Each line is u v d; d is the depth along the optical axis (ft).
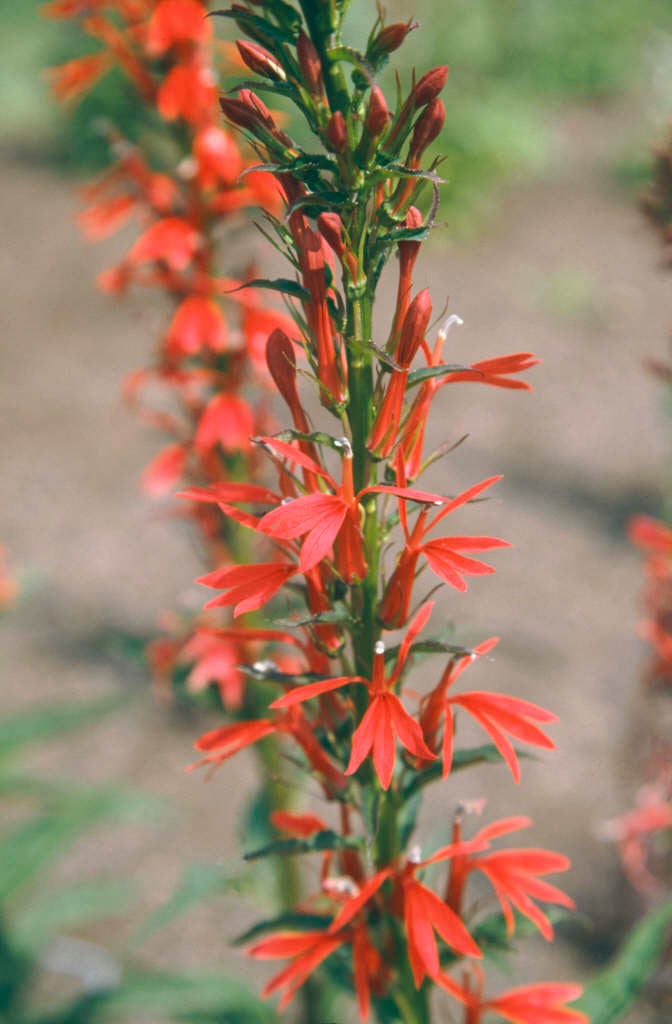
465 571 3.80
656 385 25.86
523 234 36.60
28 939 11.41
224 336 7.86
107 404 28.19
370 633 4.20
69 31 44.50
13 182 40.42
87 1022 10.07
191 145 8.00
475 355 29.81
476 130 39.09
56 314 32.65
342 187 3.78
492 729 4.05
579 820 15.75
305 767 4.62
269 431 8.52
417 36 43.73
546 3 49.29
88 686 18.89
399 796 4.49
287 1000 4.34
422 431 4.20
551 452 25.82
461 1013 11.21
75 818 11.02
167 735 17.95
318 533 3.65
